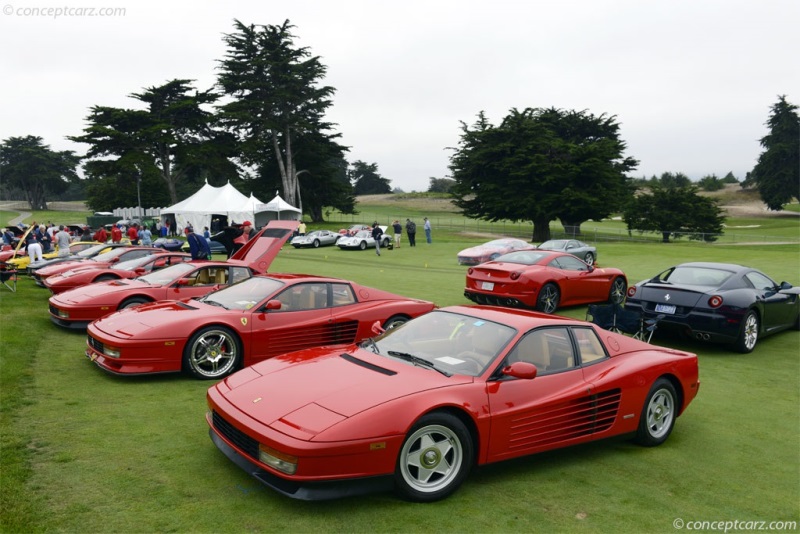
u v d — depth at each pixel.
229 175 66.56
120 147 62.03
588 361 5.20
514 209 56.44
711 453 5.39
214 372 7.14
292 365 4.89
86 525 3.51
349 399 4.10
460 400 4.25
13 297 12.43
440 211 114.94
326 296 7.99
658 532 3.85
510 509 4.07
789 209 113.25
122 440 4.96
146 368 6.73
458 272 22.81
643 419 5.37
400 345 5.15
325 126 71.31
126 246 17.27
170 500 3.91
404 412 3.99
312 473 3.70
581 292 13.34
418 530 3.69
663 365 5.54
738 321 9.37
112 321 7.27
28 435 4.91
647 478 4.75
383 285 17.61
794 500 4.45
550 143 56.81
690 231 63.62
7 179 133.88
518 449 4.56
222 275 9.87
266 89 63.00
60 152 137.25
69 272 12.13
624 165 67.62
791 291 10.87
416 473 4.11
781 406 6.92
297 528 3.64
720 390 7.57
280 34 63.41
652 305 9.91
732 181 159.50
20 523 3.44
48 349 8.15
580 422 4.91
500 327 5.00
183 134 66.94
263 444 3.86
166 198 97.69
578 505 4.19
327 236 41.25
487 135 58.78
